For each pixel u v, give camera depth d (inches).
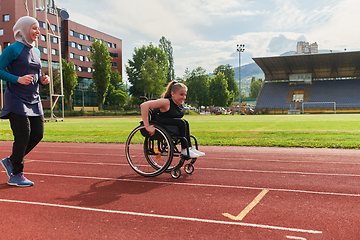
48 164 234.8
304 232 95.4
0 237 93.7
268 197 136.8
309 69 2390.5
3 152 319.6
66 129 695.1
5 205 127.0
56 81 1932.8
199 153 175.9
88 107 2516.0
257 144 365.7
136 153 295.3
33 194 144.2
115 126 816.9
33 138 165.9
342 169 206.4
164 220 107.7
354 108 2081.7
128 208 121.9
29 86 156.3
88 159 259.9
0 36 2006.6
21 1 2003.0
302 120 1035.9
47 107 2068.2
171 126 172.9
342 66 2276.1
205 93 2940.5
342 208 120.0
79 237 93.4
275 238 90.8
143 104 167.5
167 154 185.2
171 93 173.2
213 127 731.4
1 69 147.9
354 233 94.4
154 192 147.1
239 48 2066.9
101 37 2699.3
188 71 3088.1
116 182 169.9
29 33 156.1
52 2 1005.2
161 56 2632.9
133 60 2655.0
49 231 98.5
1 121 1170.0
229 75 3472.0
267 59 2177.7
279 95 2407.7
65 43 2337.6
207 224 103.3
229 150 320.8
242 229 98.4
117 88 2733.8
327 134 483.5
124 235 94.5
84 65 2518.5
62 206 125.2
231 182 167.9
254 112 2198.6
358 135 454.0
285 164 228.7
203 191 148.5
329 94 2295.8
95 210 119.7
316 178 177.5
